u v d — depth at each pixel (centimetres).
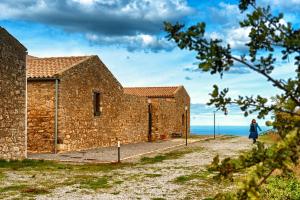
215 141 4141
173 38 326
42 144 2619
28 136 2644
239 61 327
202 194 1268
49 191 1298
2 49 2053
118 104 3472
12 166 1894
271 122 338
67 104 2673
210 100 368
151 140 4169
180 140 4247
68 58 3002
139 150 2898
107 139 3262
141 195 1244
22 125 2188
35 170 1789
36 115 2634
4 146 2052
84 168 1884
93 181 1503
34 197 1200
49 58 3041
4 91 2059
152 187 1387
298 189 1141
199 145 3516
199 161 2220
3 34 2062
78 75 2811
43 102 2623
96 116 3077
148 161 2205
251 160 343
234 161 350
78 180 1524
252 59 329
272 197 1088
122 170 1830
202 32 321
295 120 326
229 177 354
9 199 1168
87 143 2933
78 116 2814
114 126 3394
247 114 362
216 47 321
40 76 2595
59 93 2600
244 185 316
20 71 2189
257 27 326
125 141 3609
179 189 1355
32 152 2622
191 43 324
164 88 5206
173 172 1769
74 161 2125
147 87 5338
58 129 2597
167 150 2961
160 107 4300
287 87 322
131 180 1538
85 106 2914
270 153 315
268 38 323
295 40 303
